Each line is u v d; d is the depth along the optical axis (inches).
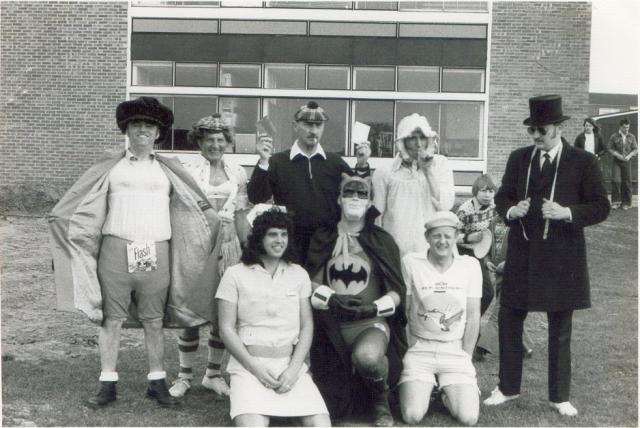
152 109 193.2
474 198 255.8
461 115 541.3
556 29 527.8
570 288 193.6
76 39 553.3
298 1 547.2
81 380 219.1
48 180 557.0
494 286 257.6
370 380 182.9
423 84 542.3
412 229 205.9
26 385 211.6
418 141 204.7
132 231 189.8
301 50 546.3
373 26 543.2
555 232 194.5
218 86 550.0
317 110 203.2
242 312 183.5
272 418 183.6
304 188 203.3
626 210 553.6
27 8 552.7
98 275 190.5
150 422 181.2
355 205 189.5
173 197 196.7
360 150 239.9
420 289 193.6
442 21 538.0
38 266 397.7
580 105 529.0
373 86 544.1
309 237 202.7
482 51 536.1
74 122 555.8
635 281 382.3
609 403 205.5
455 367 190.5
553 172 197.8
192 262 195.8
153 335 194.5
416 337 196.2
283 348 182.2
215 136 214.2
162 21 552.1
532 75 531.5
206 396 206.5
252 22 548.1
